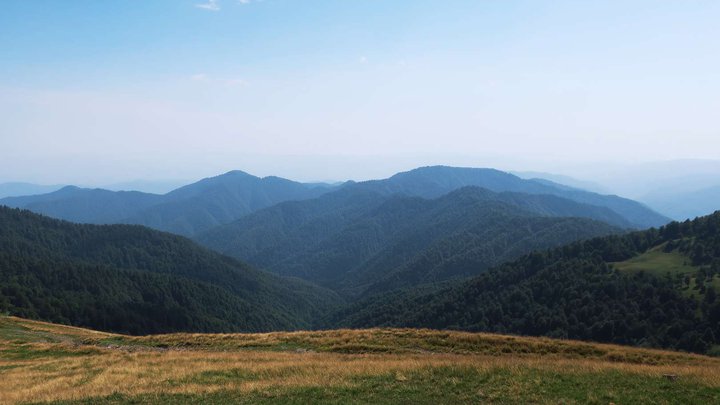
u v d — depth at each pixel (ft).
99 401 70.33
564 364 86.94
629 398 65.62
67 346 126.93
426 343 121.70
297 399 68.28
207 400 69.41
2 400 71.56
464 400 67.26
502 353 113.91
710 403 63.26
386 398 68.28
